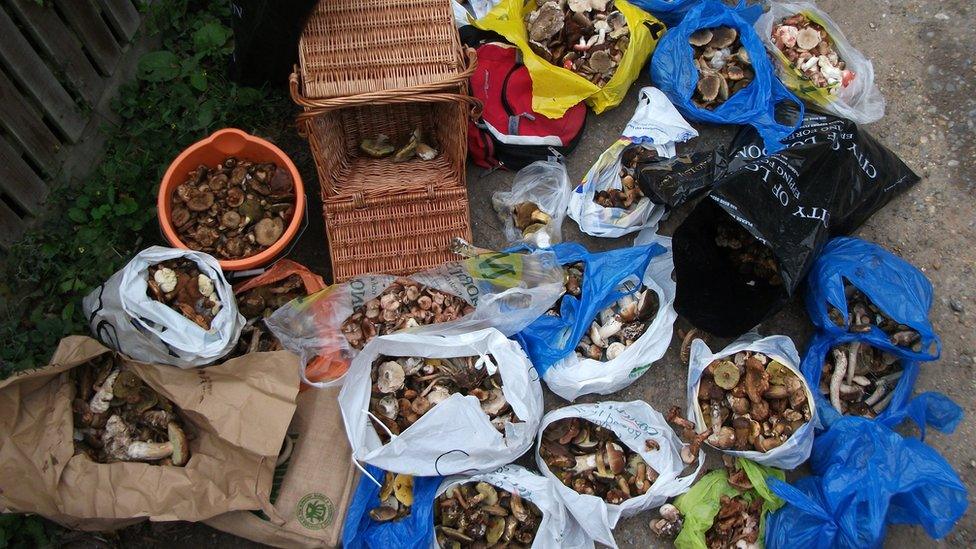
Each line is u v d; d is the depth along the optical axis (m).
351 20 1.91
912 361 2.11
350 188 2.13
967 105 2.44
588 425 2.09
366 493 1.93
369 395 1.96
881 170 2.21
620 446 2.06
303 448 1.96
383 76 1.91
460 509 1.93
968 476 2.14
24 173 1.98
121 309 1.84
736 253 2.26
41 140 2.01
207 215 2.06
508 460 1.96
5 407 1.75
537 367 2.12
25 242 2.02
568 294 2.16
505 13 2.34
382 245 2.13
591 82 2.34
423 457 1.88
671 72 2.38
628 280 2.17
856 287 2.16
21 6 1.85
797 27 2.43
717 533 2.03
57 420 1.81
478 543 1.93
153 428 1.90
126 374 1.89
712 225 2.26
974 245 2.32
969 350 2.23
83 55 2.08
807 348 2.24
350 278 2.11
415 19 1.93
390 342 1.95
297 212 2.04
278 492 1.92
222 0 2.37
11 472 1.73
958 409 2.07
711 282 2.22
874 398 2.14
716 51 2.40
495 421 1.99
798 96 2.42
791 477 2.15
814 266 2.15
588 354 2.14
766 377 2.07
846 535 1.91
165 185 2.02
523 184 2.34
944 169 2.39
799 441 2.01
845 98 2.39
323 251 2.28
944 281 2.29
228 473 1.84
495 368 1.98
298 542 1.90
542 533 1.90
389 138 2.30
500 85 2.34
